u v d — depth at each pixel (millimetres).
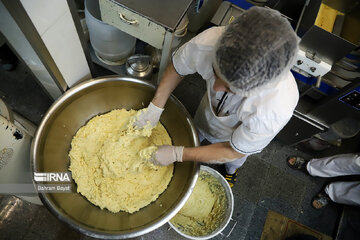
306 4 1433
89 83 1307
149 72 1858
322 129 1681
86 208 1272
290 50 705
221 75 775
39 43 1087
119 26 1439
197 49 984
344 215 1853
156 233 1705
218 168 1907
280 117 885
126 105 1531
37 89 1924
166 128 1537
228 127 1258
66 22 1161
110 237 1089
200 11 1849
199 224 1556
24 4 912
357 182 1694
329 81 1438
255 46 683
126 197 1312
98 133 1406
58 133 1318
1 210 1636
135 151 1336
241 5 1885
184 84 2137
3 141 1076
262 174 1962
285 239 1785
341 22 1338
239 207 1849
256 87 767
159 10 1291
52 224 1652
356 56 1353
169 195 1338
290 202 1908
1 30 1099
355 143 2012
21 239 1597
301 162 1985
